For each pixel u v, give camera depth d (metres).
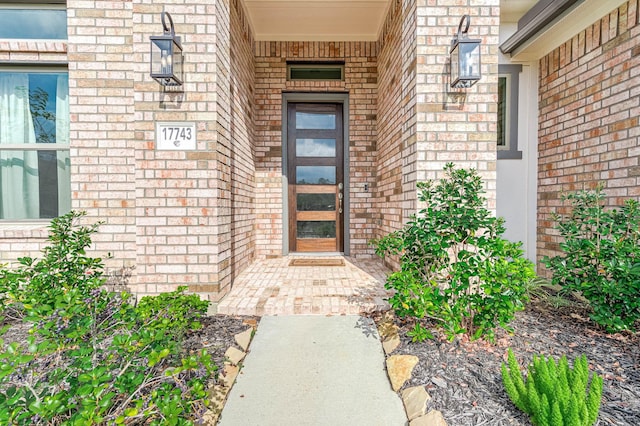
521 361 1.92
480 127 2.89
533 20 3.66
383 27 4.57
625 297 2.24
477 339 2.16
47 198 3.50
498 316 2.09
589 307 2.79
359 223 5.18
